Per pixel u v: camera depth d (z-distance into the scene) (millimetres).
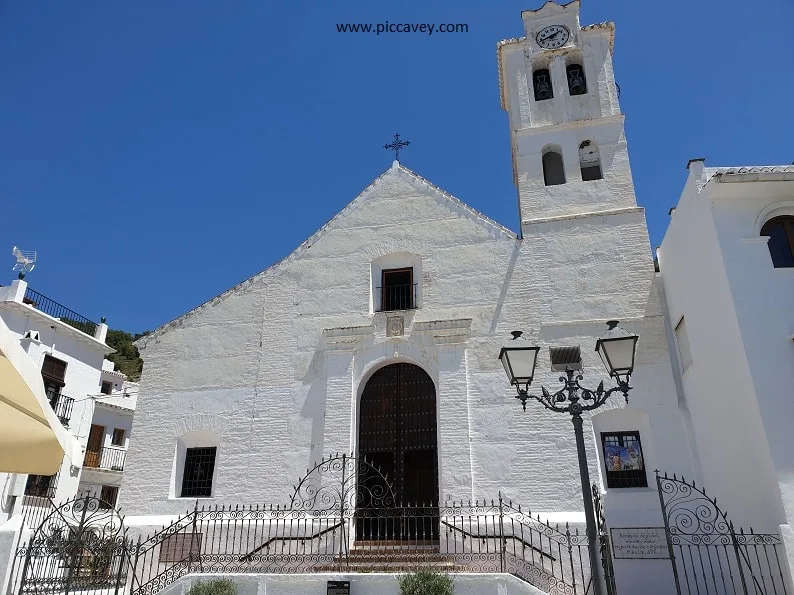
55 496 24453
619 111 20688
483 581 12180
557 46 22219
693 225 15445
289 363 18750
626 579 14508
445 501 16016
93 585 13914
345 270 19688
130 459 18484
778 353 12836
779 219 14234
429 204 19938
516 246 18750
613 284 17766
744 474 13156
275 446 17766
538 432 16438
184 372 19328
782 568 11695
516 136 20922
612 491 15516
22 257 26047
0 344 8242
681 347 16578
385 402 18094
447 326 17938
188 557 15312
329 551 15828
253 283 20109
